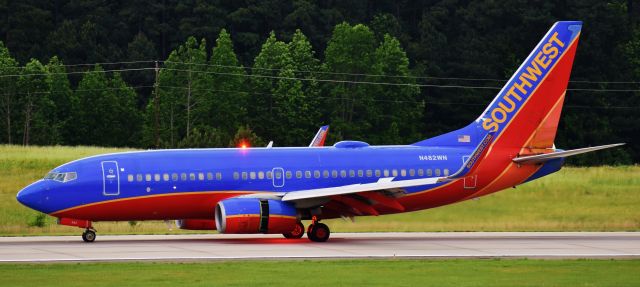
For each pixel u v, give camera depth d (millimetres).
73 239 188125
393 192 181750
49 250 164500
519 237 194250
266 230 178750
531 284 131250
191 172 184625
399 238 191250
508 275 138500
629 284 131625
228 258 153750
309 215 186250
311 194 179875
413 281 132500
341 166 191875
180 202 184250
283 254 160000
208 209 186125
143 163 183750
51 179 181250
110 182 181125
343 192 178375
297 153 191750
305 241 184500
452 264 148750
